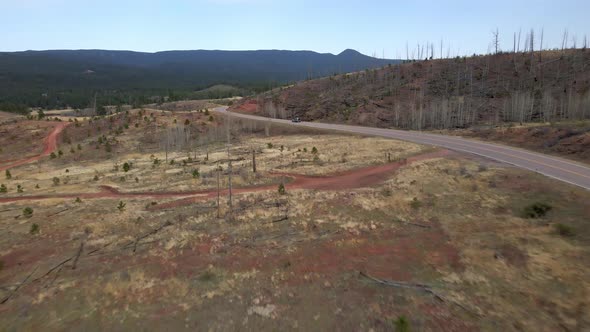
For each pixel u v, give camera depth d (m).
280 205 30.69
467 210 27.45
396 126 74.19
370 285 18.58
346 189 34.38
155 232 26.44
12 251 24.33
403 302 17.02
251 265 21.19
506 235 22.86
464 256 20.88
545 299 16.45
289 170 43.25
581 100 63.62
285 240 24.17
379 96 89.56
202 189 37.53
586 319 14.94
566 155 38.78
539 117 66.25
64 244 25.17
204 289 18.83
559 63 83.88
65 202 34.66
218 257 22.25
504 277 18.48
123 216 29.83
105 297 18.47
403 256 21.56
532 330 14.66
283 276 19.89
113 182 43.06
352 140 60.22
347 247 22.94
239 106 109.62
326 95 103.12
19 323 16.61
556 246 20.80
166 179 42.94
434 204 28.95
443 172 36.06
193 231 26.14
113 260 22.47
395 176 36.88
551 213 25.11
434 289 17.88
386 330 15.17
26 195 38.50
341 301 17.33
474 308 16.27
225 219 28.17
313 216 27.97
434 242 23.05
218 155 57.62
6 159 66.44
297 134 73.81
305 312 16.64
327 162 45.94
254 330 15.57
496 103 75.62
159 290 18.91
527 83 79.50
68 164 59.94
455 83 87.69
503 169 34.41
